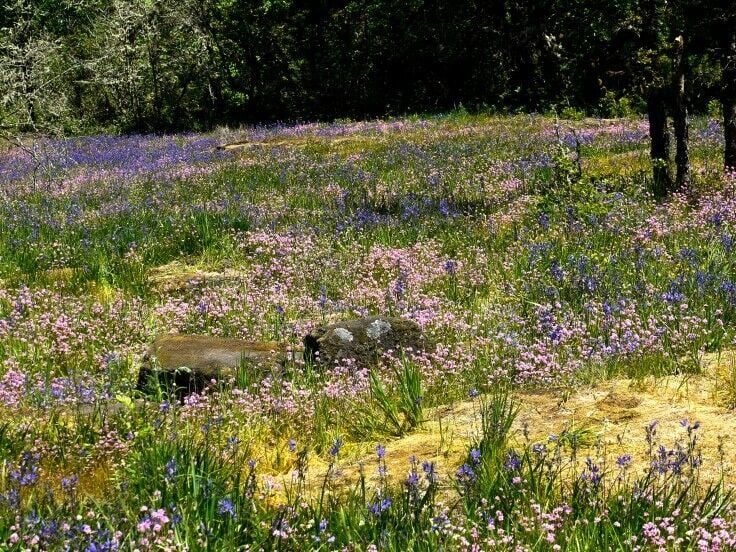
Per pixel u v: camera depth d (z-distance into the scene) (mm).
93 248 13102
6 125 17438
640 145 20641
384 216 14297
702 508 4148
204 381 7203
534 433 5711
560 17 34688
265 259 12430
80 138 39719
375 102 46906
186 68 47688
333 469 5582
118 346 8680
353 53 47062
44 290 10555
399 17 45594
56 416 6297
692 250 9766
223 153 27766
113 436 5926
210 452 5391
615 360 6828
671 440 5336
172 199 17734
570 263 9602
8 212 16906
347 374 7297
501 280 10164
